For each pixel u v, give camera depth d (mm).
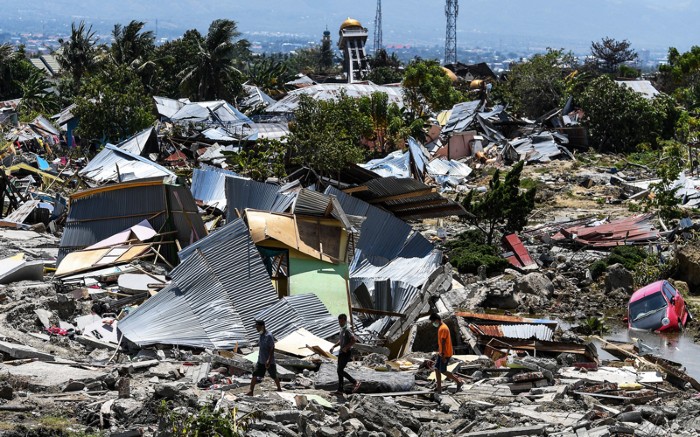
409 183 49250
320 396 25984
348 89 144000
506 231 63000
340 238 40562
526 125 125625
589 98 120812
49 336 32500
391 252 45625
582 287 54312
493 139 119375
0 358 28578
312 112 91562
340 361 26281
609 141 119875
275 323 34375
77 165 89938
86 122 98625
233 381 27609
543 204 84188
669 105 123750
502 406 26203
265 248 39531
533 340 36219
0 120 115250
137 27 148500
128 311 36219
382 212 46562
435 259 44969
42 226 57219
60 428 22000
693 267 53938
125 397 24781
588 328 45625
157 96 129500
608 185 92938
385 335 36938
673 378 30750
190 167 87312
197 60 143500
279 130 109625
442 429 23969
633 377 30719
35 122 113875
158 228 46531
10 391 24031
